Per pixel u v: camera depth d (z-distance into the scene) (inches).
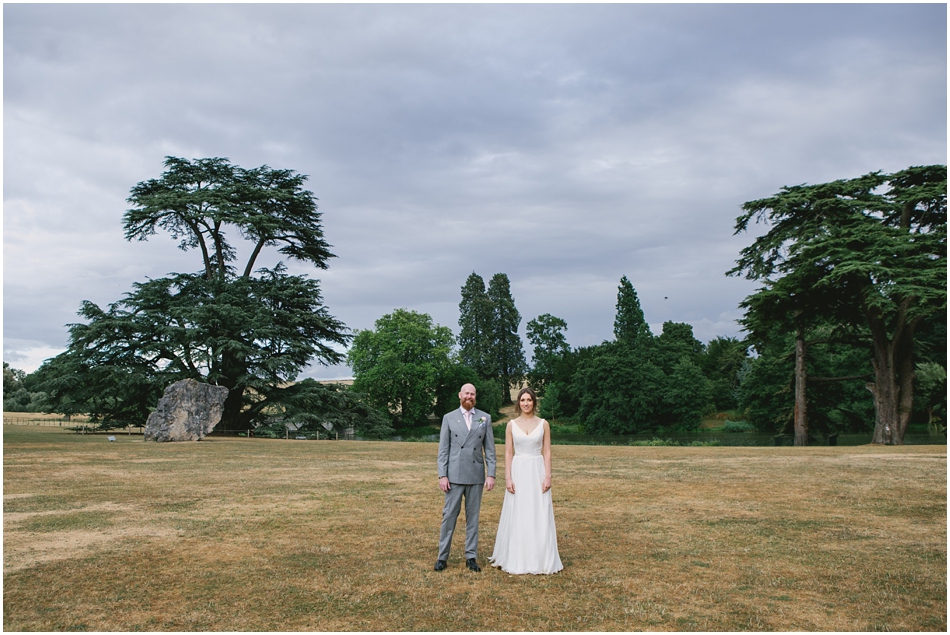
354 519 391.2
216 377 1689.2
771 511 417.4
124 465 722.2
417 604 233.9
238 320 1724.9
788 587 252.5
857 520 386.3
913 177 1542.8
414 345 3070.9
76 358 1659.7
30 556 299.4
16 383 3378.4
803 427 1647.4
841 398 2071.9
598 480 577.3
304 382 1878.7
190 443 1179.9
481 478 287.0
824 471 647.8
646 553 306.8
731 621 215.5
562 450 1043.9
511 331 4173.2
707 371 3474.4
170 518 392.8
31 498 470.3
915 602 234.4
